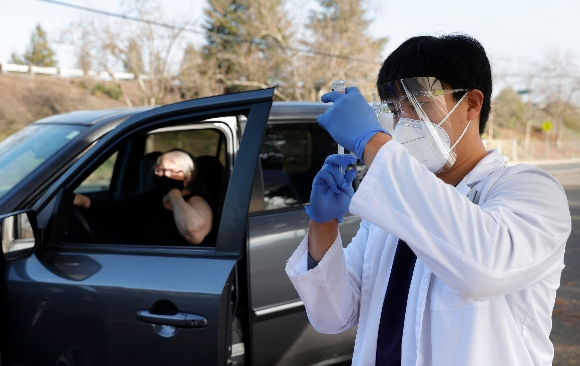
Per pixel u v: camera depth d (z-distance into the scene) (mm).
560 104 56625
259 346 2408
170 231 2699
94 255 2062
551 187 1065
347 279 1334
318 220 1248
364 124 1019
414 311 1134
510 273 949
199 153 3082
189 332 1787
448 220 956
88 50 25594
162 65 26312
